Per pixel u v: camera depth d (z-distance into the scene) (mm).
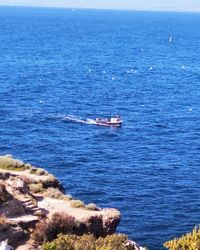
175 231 72000
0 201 52656
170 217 76438
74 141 114625
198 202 82500
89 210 58188
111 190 85812
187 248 40406
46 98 160750
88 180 90125
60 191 64250
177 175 94625
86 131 123750
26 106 147250
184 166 100125
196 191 87125
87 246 44219
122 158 103625
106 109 149625
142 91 182875
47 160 100500
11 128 122562
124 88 187375
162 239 69438
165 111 150375
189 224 74438
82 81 198500
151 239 69312
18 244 48344
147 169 97250
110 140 116812
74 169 95812
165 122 136375
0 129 121062
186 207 80438
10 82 185375
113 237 47188
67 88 181000
